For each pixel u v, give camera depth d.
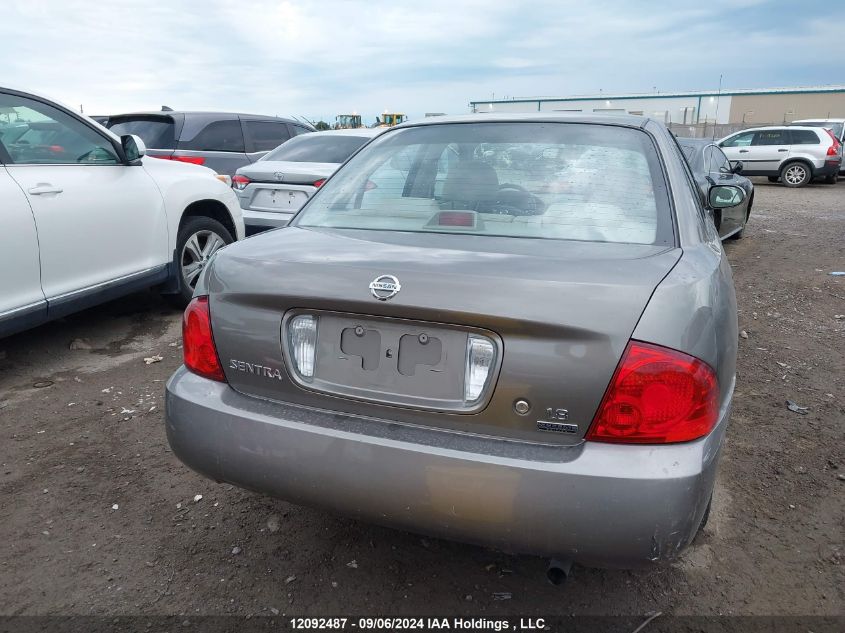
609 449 1.70
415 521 1.83
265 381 2.03
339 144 7.30
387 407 1.88
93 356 4.47
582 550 1.71
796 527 2.63
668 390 1.67
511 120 2.80
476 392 1.78
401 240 2.23
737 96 44.44
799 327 5.33
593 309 1.68
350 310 1.87
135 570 2.38
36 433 3.37
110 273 4.47
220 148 8.66
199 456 2.09
